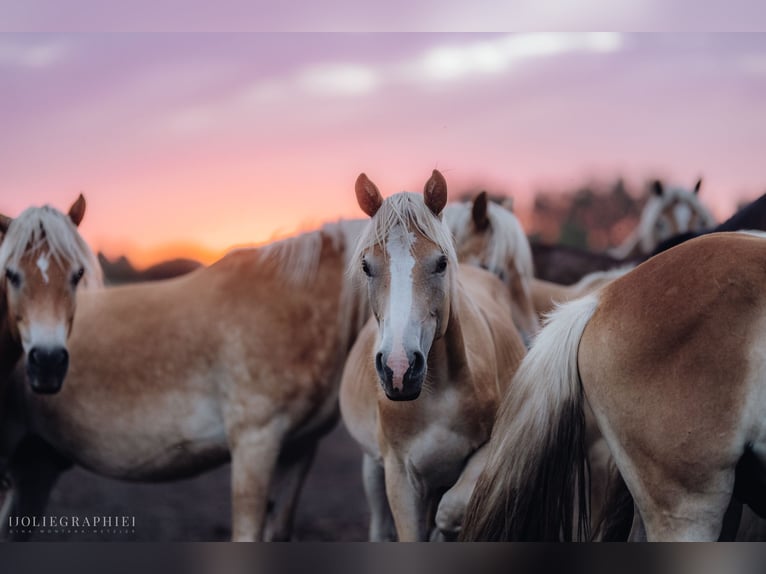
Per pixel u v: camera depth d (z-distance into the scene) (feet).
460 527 9.48
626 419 7.28
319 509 20.58
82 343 13.29
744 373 6.75
